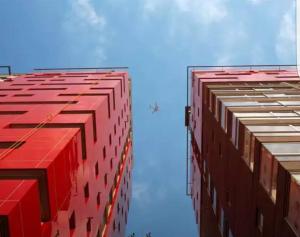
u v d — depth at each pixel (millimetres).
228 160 23562
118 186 40375
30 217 12328
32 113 23797
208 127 31797
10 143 17609
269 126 18984
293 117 20672
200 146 36844
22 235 11656
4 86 38312
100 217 27156
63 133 18969
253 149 17734
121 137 42938
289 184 12898
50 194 14445
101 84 37531
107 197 31125
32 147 16609
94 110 24312
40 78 45500
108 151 31172
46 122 21219
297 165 13508
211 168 30422
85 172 21422
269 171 15148
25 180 13062
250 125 19312
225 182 24594
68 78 44656
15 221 11172
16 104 27828
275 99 25281
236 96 27125
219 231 27297
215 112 28312
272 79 36219
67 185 17062
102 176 27734
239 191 20609
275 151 15016
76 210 19062
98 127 25578
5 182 12820
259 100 25234
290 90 29266
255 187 17234
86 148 21422
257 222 17234
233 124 21969
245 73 43125
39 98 29719
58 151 16016
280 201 13625
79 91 32938
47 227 14352
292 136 16953
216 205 28500
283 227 13297
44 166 14281
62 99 28859
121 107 43062
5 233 10844
